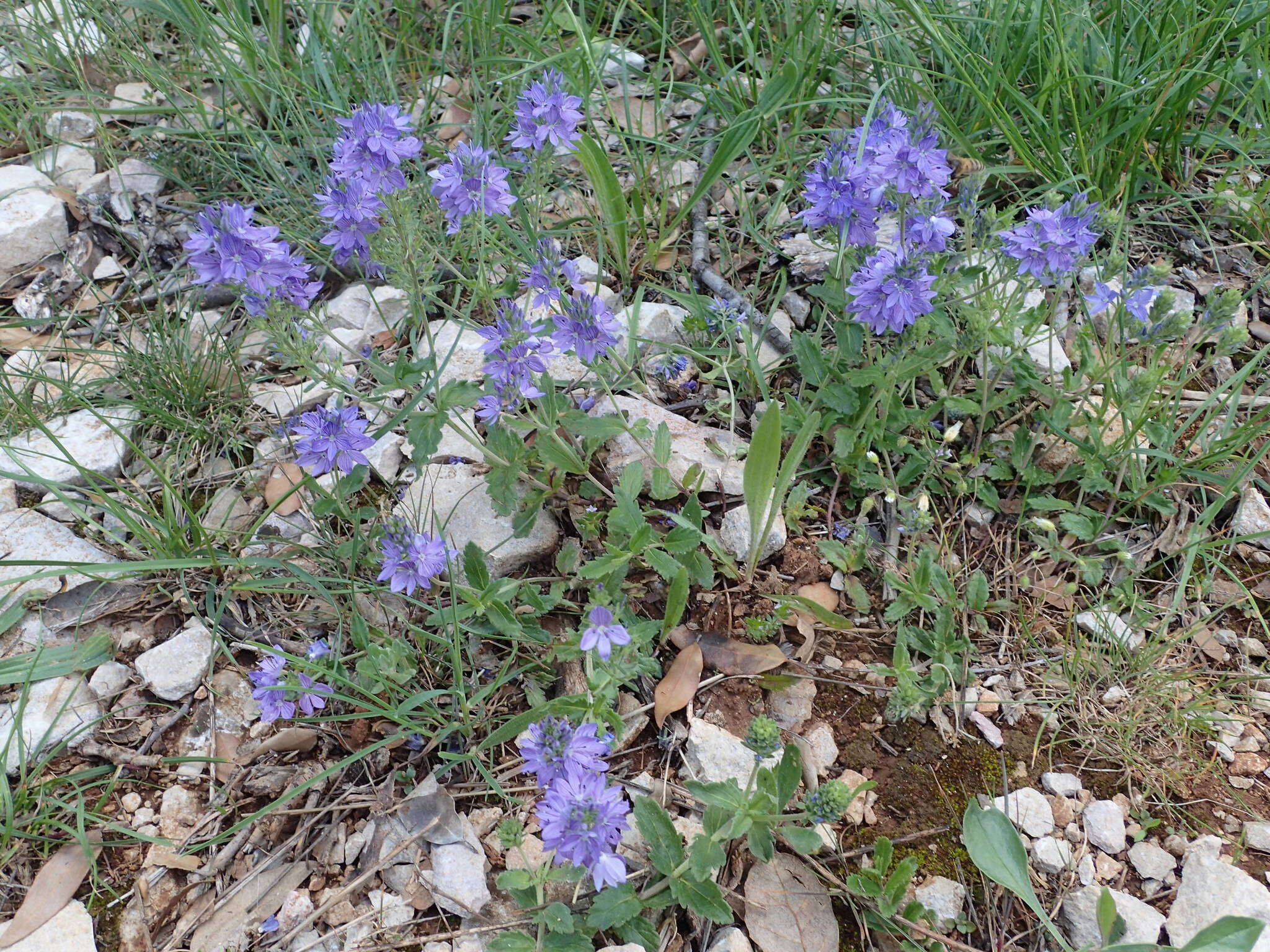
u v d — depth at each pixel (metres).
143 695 0.29
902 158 0.28
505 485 0.31
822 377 0.34
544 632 0.29
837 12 0.47
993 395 0.36
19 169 0.42
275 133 0.44
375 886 0.26
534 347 0.28
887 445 0.33
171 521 0.31
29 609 0.31
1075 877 0.25
